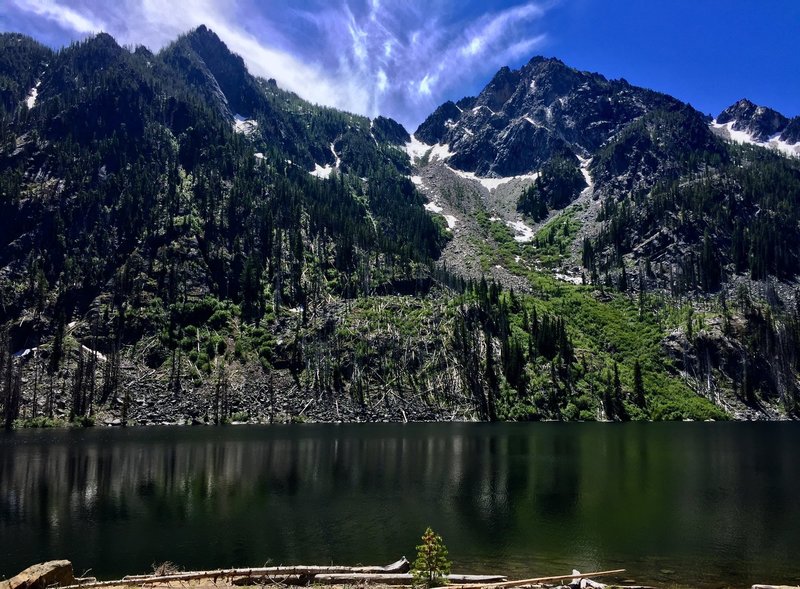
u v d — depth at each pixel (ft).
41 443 300.81
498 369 503.20
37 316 490.08
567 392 492.13
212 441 311.47
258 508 162.81
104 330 487.20
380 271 631.56
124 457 253.03
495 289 600.39
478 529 141.90
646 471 222.48
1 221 561.84
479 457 257.14
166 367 463.01
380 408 457.68
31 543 129.80
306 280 594.24
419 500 172.65
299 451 273.33
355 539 132.87
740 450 282.36
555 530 140.67
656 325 606.14
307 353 490.49
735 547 126.93
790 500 172.45
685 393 523.29
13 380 426.92
